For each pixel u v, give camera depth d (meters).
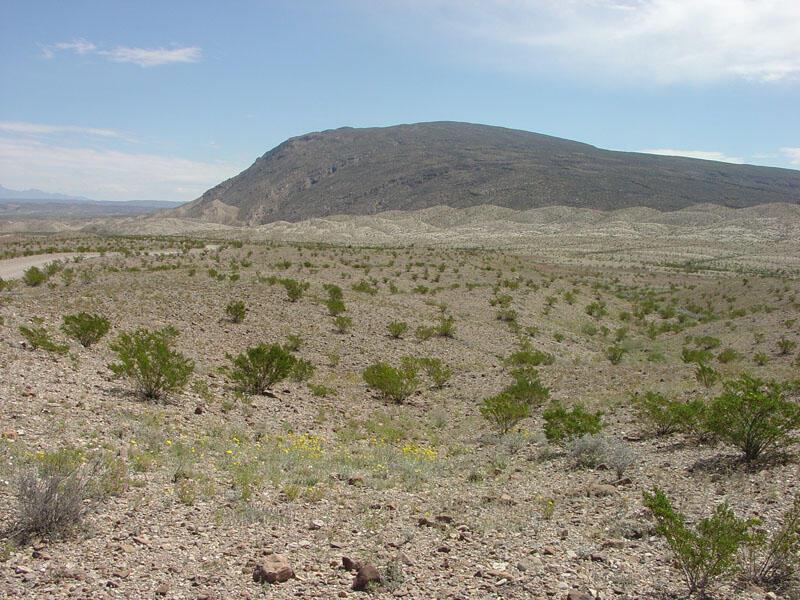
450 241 136.62
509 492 8.52
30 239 81.06
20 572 4.60
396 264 58.88
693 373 21.64
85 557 5.02
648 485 8.61
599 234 145.00
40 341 14.04
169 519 6.16
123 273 34.66
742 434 9.40
